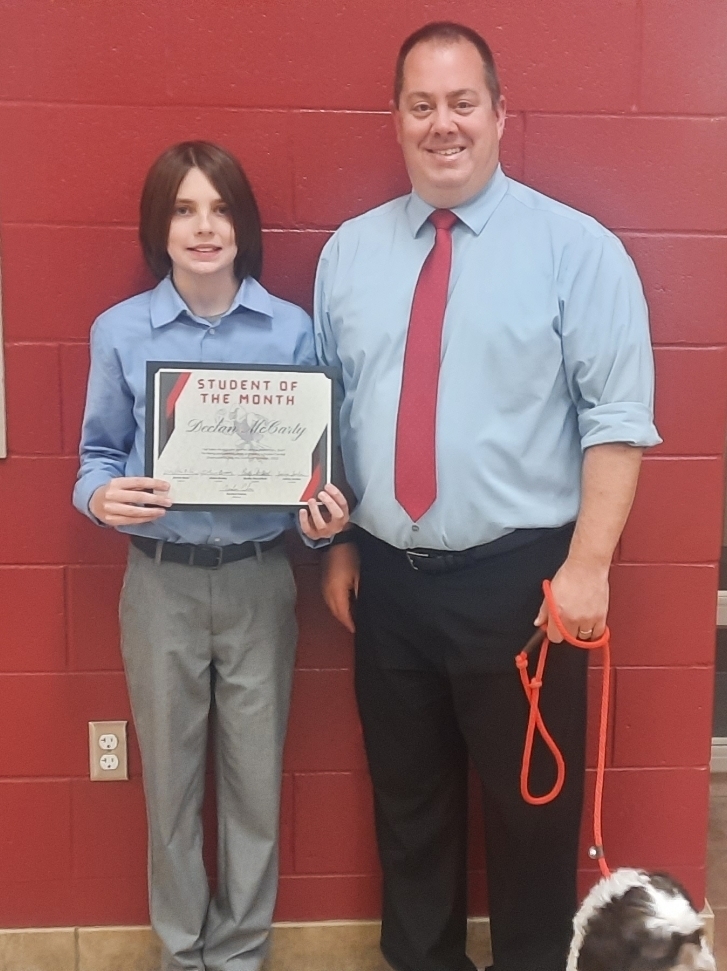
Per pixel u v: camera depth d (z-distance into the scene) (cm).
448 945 189
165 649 171
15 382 187
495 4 180
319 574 195
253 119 182
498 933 178
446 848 185
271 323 172
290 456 163
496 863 176
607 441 153
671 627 196
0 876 201
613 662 197
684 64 182
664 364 190
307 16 180
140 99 180
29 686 196
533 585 161
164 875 182
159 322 167
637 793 201
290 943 205
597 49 181
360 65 181
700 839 203
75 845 201
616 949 112
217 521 168
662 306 188
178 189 161
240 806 182
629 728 199
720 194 185
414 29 181
